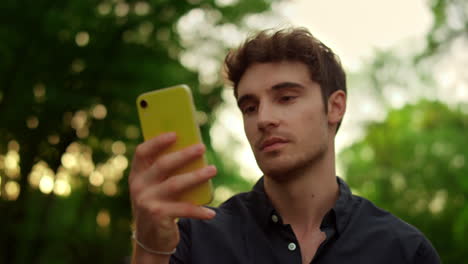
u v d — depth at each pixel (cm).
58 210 1094
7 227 1028
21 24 929
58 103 933
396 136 1648
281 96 173
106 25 970
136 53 996
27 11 924
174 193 127
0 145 1005
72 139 1005
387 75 1589
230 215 187
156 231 129
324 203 180
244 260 175
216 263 175
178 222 185
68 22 938
